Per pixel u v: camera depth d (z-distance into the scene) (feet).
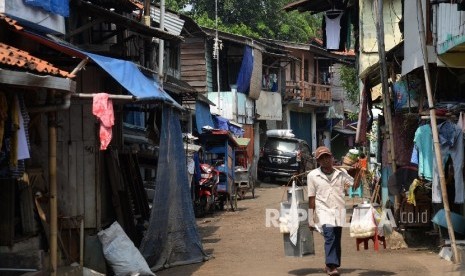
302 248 34.24
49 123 28.32
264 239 48.47
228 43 115.34
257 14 142.00
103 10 41.81
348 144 166.09
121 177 39.40
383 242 38.17
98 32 50.98
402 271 33.86
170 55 88.12
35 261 28.99
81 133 34.53
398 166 46.60
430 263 35.96
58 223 32.99
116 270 33.17
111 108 29.96
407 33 44.39
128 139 53.36
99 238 33.50
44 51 35.96
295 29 153.38
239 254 41.60
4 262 28.99
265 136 134.10
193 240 39.55
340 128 165.27
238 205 79.41
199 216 65.98
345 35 77.97
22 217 30.86
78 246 33.30
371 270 34.27
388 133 47.19
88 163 34.45
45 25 36.01
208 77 112.37
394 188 43.01
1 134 24.39
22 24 34.47
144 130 59.72
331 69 153.07
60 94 27.20
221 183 72.59
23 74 23.62
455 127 37.22
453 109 38.27
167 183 38.24
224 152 73.51
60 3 37.52
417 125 46.06
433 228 43.78
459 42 34.81
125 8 52.42
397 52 48.55
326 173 32.12
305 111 150.82
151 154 53.21
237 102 111.34
